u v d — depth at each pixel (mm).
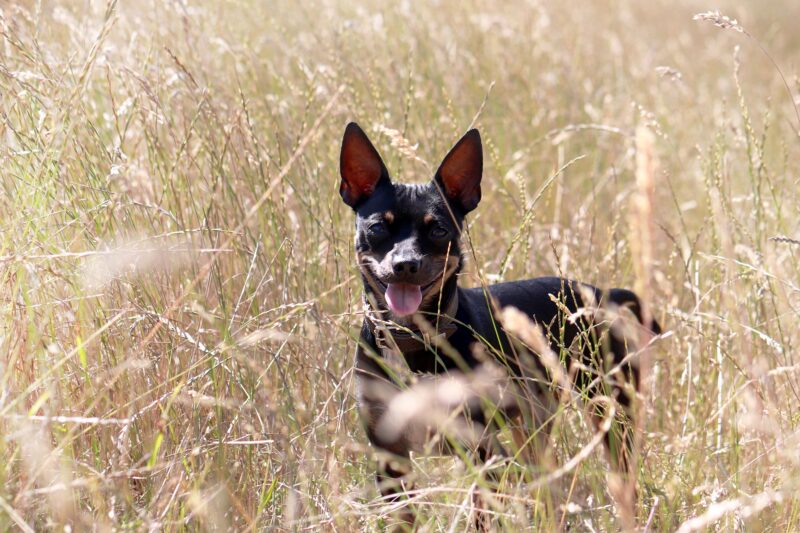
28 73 1860
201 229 1863
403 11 2625
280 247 1899
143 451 1736
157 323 1746
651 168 1482
